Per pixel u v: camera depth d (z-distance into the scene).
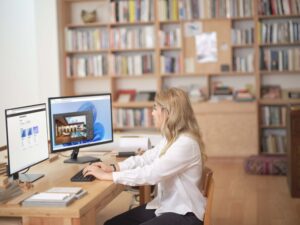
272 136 6.89
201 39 7.06
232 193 5.19
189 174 2.49
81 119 3.25
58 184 2.54
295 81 7.07
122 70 7.20
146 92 7.35
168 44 7.07
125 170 2.64
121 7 7.08
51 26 6.79
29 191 2.40
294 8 6.69
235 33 6.93
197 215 2.43
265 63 6.89
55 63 6.82
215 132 6.89
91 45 7.20
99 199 2.32
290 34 6.74
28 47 6.82
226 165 6.71
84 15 7.20
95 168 2.69
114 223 2.64
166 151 2.50
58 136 3.11
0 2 6.78
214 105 6.87
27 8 6.77
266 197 5.01
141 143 3.59
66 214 2.07
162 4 6.98
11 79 6.85
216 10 6.90
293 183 4.96
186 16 6.95
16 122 2.53
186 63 7.14
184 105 2.53
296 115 4.91
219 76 7.24
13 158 2.49
